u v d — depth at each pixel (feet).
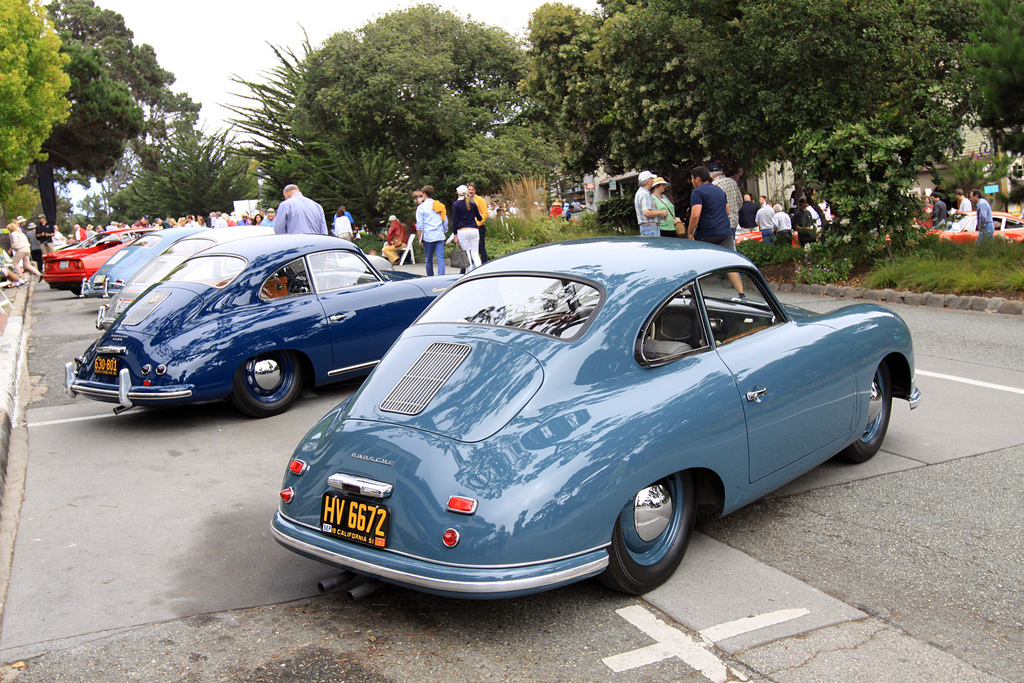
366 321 23.80
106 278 46.26
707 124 60.85
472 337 11.85
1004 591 10.94
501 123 121.70
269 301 22.36
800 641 9.86
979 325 30.17
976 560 11.85
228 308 21.66
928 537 12.69
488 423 10.28
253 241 23.53
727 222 30.27
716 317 12.59
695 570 11.95
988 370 23.21
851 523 13.39
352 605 11.37
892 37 44.93
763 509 14.26
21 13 82.89
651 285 11.97
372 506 10.21
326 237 24.39
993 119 41.22
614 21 63.98
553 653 9.80
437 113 111.75
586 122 86.28
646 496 10.96
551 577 9.53
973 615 10.38
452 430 10.34
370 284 24.52
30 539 14.19
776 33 47.26
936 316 32.91
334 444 11.05
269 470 17.65
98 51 163.73
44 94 85.56
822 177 43.80
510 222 79.00
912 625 10.18
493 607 11.10
